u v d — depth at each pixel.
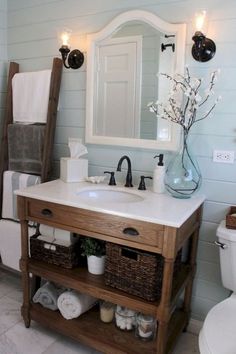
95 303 1.92
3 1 2.37
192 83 1.68
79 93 2.14
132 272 1.53
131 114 1.95
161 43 1.80
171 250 1.36
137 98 1.92
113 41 1.96
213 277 1.86
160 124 1.86
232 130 1.69
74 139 2.21
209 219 1.81
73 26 2.10
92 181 1.98
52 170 2.33
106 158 2.10
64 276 1.72
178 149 1.82
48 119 2.12
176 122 1.77
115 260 1.58
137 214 1.41
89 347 1.80
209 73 1.69
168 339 1.67
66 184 1.94
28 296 1.89
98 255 1.70
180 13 1.72
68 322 1.80
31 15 2.28
